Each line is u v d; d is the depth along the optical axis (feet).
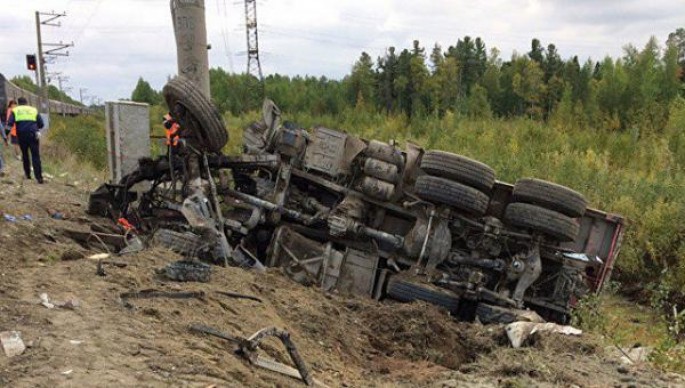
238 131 81.00
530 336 20.26
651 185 46.32
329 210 26.66
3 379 10.20
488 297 24.41
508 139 75.82
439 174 24.61
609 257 26.53
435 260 25.02
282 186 26.78
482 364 18.30
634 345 21.11
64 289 15.12
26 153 38.14
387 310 21.45
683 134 71.82
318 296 22.20
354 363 17.67
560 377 16.20
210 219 24.31
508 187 26.40
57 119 116.47
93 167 55.62
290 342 14.11
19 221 21.48
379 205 26.37
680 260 36.29
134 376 10.98
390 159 26.18
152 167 26.86
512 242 25.52
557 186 24.62
